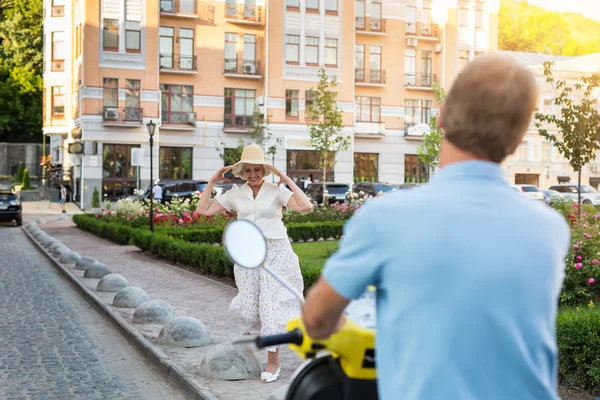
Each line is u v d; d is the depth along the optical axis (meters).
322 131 38.91
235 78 44.62
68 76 48.81
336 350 2.08
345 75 45.75
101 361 7.18
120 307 9.79
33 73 65.38
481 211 1.67
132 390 6.15
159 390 6.16
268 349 5.95
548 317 1.68
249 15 44.56
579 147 15.26
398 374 1.66
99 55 40.84
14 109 65.06
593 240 9.77
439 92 41.22
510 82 1.74
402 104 48.56
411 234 1.65
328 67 45.34
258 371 6.10
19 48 64.81
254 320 5.95
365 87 47.62
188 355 6.95
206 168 44.12
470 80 1.77
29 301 10.94
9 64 65.62
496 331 1.59
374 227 1.71
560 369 5.59
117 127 41.34
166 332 7.46
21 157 64.38
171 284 12.34
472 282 1.60
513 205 1.71
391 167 48.34
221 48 44.25
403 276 1.65
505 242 1.64
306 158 45.16
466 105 1.75
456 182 1.74
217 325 8.55
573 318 5.72
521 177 53.44
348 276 1.72
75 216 29.77
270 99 44.09
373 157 48.12
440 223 1.64
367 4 47.59
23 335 8.38
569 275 9.12
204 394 5.54
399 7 48.44
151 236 17.69
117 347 7.83
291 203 5.75
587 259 9.42
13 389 6.12
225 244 2.38
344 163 45.72
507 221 1.67
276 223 5.82
